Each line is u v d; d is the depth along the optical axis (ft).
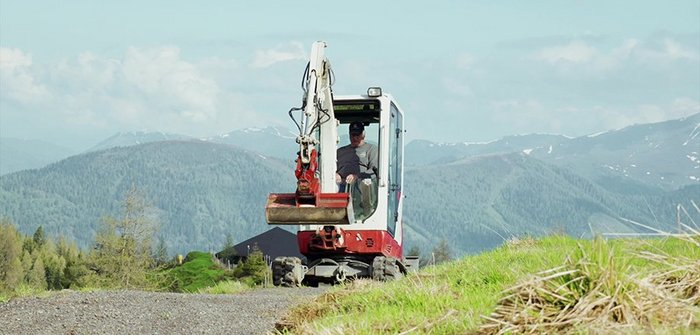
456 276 34.88
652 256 21.59
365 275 62.85
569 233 50.08
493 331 19.52
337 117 64.13
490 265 35.83
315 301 34.32
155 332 31.86
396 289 30.73
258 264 269.44
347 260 63.16
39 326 32.45
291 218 47.96
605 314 18.37
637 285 18.95
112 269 242.17
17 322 33.09
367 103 63.36
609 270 18.99
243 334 31.48
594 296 18.72
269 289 59.77
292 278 62.03
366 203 62.13
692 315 17.93
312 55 54.03
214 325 33.35
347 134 63.93
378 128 63.36
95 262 242.58
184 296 41.19
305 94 53.57
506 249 46.29
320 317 30.91
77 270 257.55
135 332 31.78
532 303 19.63
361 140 62.95
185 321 33.99
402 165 68.44
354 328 24.29
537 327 18.70
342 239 62.18
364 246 62.13
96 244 244.83
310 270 63.10
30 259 531.91
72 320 33.53
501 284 29.71
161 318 34.45
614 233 19.60
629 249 22.93
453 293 29.09
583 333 17.61
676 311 18.48
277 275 62.90
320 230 61.72
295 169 48.73
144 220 244.42
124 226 242.99
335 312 29.86
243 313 35.96
